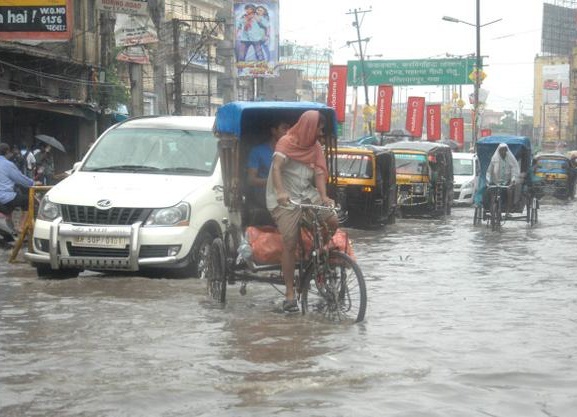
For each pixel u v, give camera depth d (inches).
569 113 4532.5
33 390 209.6
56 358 243.1
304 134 315.6
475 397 204.5
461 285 408.8
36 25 959.6
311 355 247.6
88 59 1417.3
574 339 276.2
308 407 194.5
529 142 894.4
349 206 816.3
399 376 223.5
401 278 434.3
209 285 355.9
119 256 390.3
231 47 2802.7
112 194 399.5
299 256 323.3
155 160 437.1
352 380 218.7
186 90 2501.2
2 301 342.3
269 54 2252.7
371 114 2458.2
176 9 2484.0
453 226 878.4
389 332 283.6
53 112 1289.4
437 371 230.5
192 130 453.4
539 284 414.9
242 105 342.0
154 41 1255.5
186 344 262.5
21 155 1008.2
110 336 274.4
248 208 350.9
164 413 190.7
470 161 1409.9
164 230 390.6
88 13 1425.9
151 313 316.8
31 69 1243.2
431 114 2226.9
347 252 326.0
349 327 292.4
